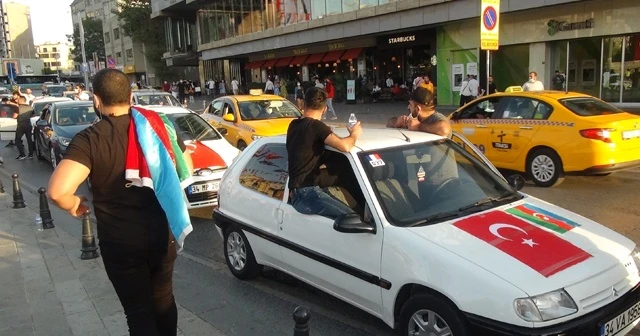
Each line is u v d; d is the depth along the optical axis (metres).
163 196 2.81
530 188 8.82
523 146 8.94
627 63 18.80
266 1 35.38
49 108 14.01
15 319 4.49
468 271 3.21
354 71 32.91
